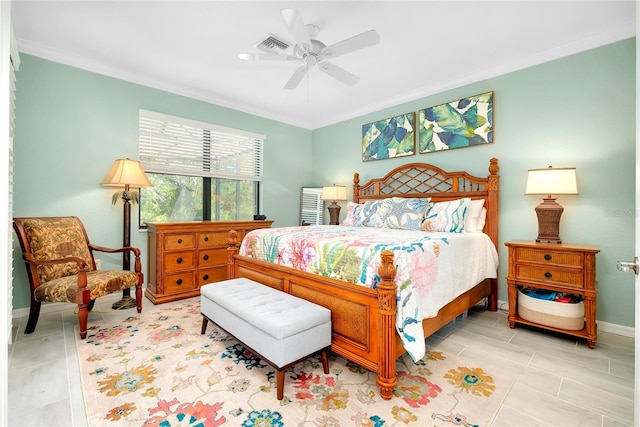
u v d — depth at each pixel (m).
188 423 1.47
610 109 2.65
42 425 1.45
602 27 2.58
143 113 3.62
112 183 3.07
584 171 2.77
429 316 1.88
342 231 3.06
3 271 0.81
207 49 2.97
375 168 4.57
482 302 3.43
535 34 2.69
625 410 1.59
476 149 3.48
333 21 2.48
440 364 2.05
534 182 2.74
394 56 3.08
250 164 4.77
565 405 1.62
